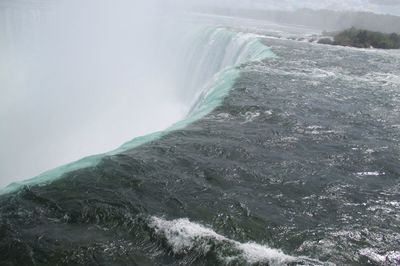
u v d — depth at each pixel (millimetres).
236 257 6637
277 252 6883
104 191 8164
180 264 6387
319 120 13688
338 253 7035
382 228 7895
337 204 8656
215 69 28875
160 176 8984
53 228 6914
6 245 6414
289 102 15266
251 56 25047
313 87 18047
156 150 10250
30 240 6551
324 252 7023
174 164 9609
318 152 11195
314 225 7785
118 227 7109
